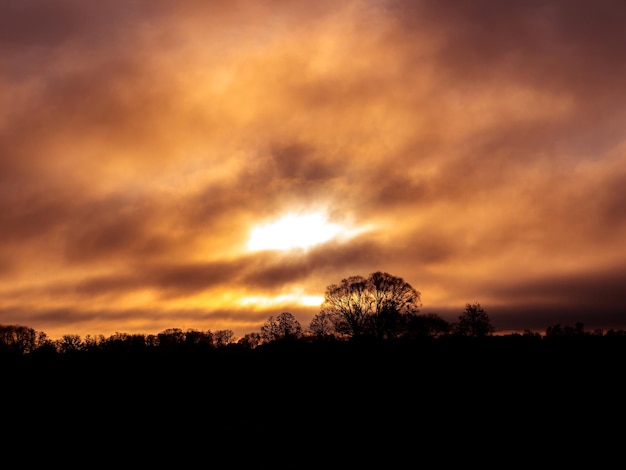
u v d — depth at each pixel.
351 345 124.25
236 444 68.50
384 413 79.81
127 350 128.12
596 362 99.62
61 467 61.69
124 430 76.38
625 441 63.28
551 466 56.34
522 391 86.19
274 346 127.94
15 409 87.25
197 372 111.31
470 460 58.81
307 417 80.44
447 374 98.81
